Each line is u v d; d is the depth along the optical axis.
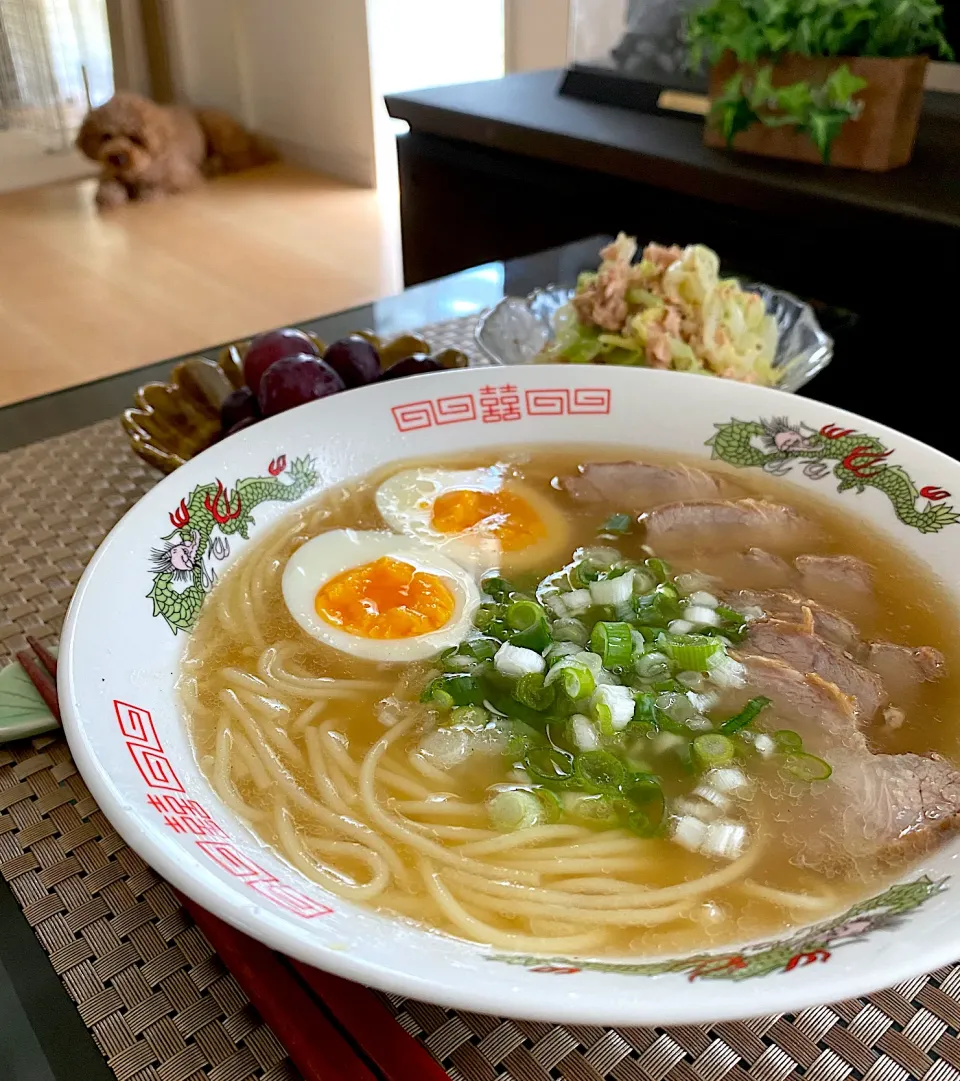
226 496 0.25
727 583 0.26
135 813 0.15
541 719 0.22
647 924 0.17
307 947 0.13
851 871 0.18
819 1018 0.17
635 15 0.69
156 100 1.44
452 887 0.18
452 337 0.42
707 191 0.58
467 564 0.27
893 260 0.52
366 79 1.15
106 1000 0.17
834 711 0.21
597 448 0.31
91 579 0.20
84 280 0.95
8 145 1.21
